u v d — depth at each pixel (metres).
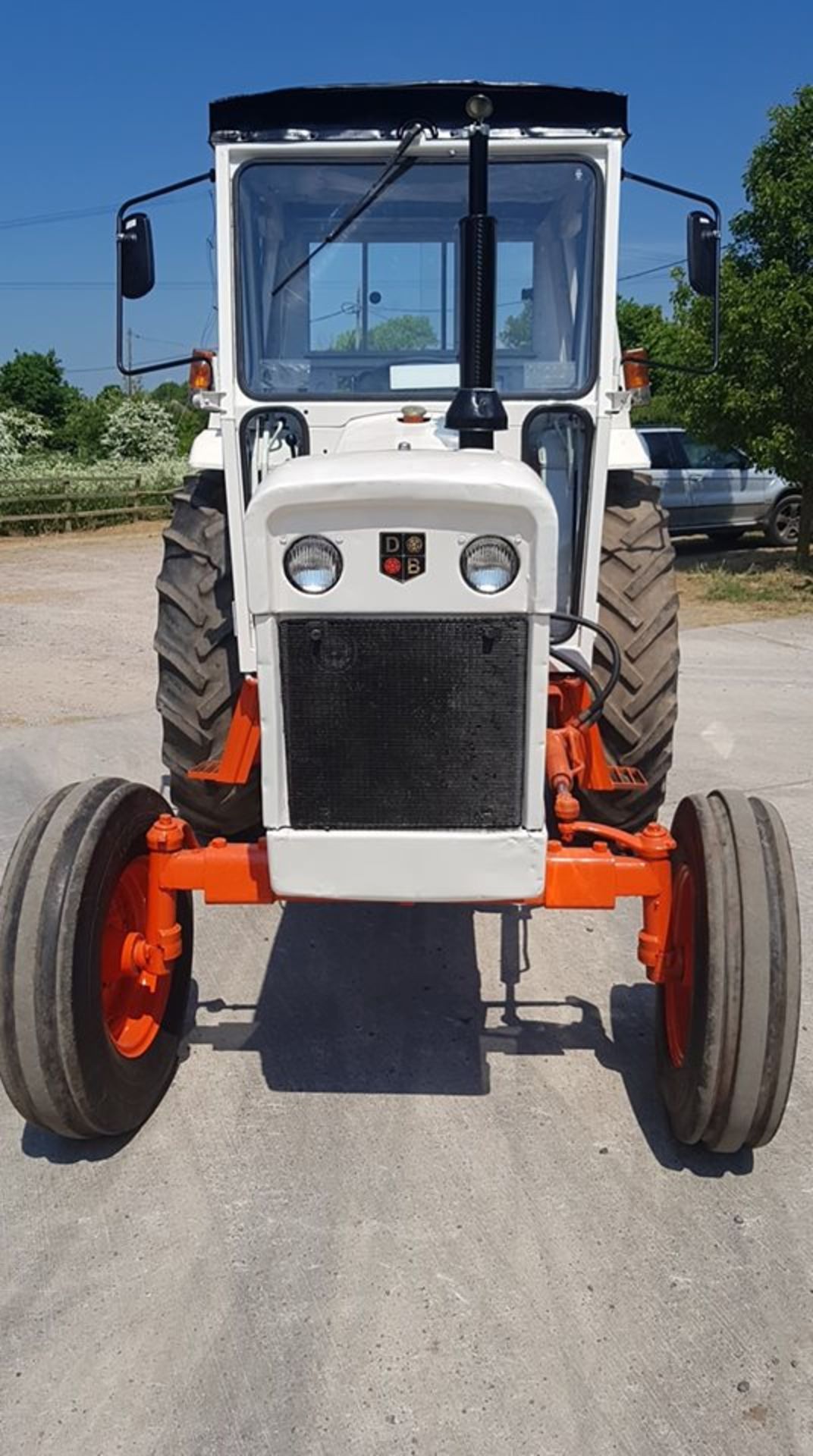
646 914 3.18
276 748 2.79
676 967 3.14
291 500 2.60
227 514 4.25
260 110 3.70
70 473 26.58
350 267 3.91
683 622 11.15
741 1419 2.37
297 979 4.18
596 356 3.82
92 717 7.62
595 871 3.12
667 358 13.78
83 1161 3.15
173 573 4.35
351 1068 3.61
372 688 2.75
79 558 16.98
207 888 3.16
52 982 2.82
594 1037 3.80
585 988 4.13
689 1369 2.49
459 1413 2.38
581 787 3.83
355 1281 2.72
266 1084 3.52
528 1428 2.35
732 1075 2.83
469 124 3.66
